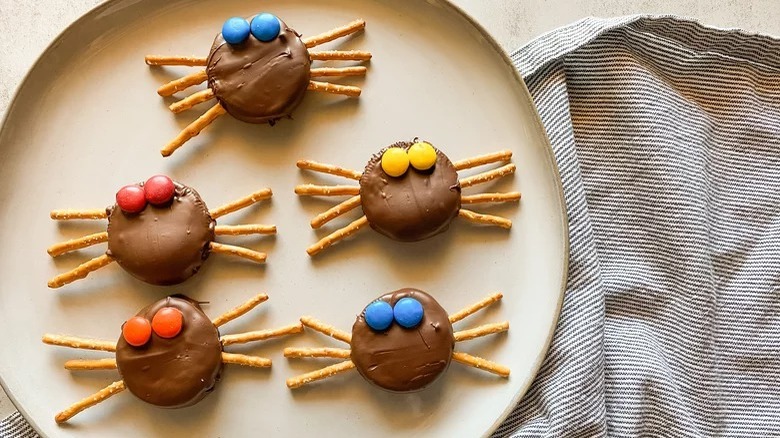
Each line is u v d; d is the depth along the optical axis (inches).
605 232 20.0
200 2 18.9
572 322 18.9
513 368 18.9
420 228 18.2
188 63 18.6
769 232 20.4
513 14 20.6
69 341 18.2
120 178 18.9
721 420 19.9
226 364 18.7
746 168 20.5
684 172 19.7
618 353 19.4
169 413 18.6
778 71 20.4
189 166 18.9
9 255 18.7
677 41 20.0
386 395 18.8
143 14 18.8
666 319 19.9
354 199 18.5
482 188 19.1
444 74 19.2
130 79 18.9
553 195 18.9
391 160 18.1
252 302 18.4
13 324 18.6
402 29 19.2
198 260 18.1
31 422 18.0
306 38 19.0
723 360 20.1
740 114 20.4
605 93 19.8
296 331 18.6
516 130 19.1
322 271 19.0
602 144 19.9
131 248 17.9
